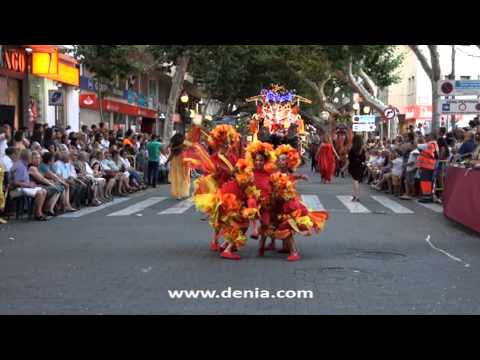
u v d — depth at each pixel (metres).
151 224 13.84
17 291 7.81
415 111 49.66
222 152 10.25
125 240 11.61
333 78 51.38
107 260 9.72
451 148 19.34
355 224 13.64
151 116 49.91
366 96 35.69
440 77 24.70
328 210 16.20
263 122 39.56
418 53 25.30
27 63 25.97
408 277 8.52
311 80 51.09
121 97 41.28
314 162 36.34
